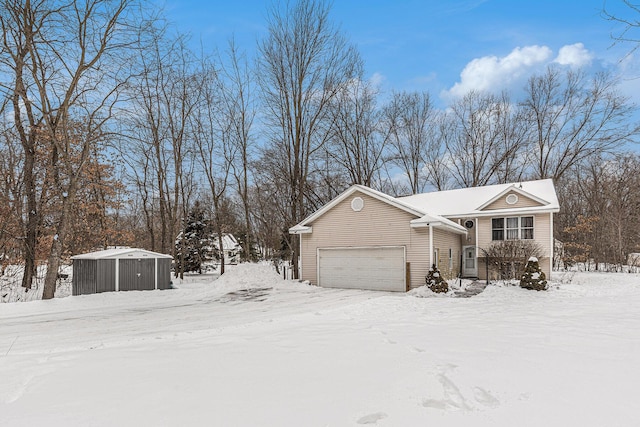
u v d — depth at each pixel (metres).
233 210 35.00
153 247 26.09
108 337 8.24
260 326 8.27
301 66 23.58
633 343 5.77
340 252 18.30
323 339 6.36
